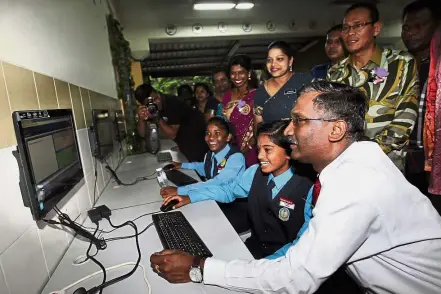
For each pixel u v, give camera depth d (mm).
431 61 1306
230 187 1464
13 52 873
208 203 1369
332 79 1639
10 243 703
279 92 1655
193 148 2643
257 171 1312
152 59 6422
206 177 2004
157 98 2621
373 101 1390
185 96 4457
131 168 2391
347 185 676
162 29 4484
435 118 1238
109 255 955
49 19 1249
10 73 793
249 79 2236
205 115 2941
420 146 1638
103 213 1280
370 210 659
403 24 1632
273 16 4840
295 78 1653
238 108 2096
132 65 4566
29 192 778
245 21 4758
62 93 1249
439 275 727
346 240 639
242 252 906
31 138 809
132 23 4375
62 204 1082
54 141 986
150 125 2998
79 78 1656
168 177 1936
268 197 1195
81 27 1854
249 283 713
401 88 1338
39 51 1094
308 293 670
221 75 2768
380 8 4980
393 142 1285
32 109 923
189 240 974
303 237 696
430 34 1528
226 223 1136
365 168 701
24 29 978
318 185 962
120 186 1831
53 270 900
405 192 717
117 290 754
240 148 2078
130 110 3477
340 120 726
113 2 3730
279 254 1021
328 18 5031
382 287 774
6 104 754
